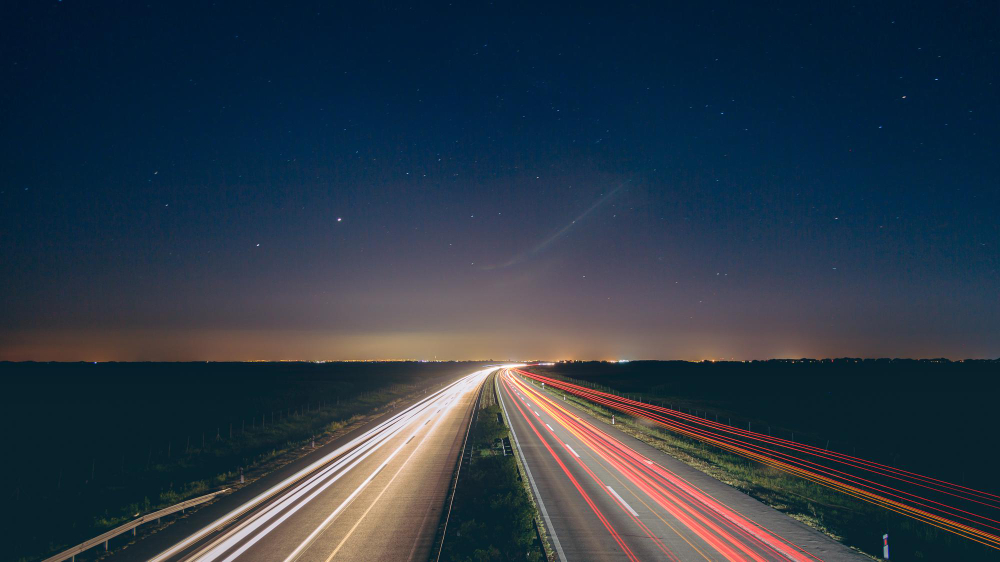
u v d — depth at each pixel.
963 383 86.25
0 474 23.25
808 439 40.75
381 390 70.75
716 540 13.05
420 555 12.32
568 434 31.98
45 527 15.61
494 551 12.30
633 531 13.74
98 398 56.88
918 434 45.22
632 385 85.56
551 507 16.09
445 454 25.78
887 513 18.38
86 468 24.44
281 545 12.98
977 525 18.92
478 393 66.50
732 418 51.09
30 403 51.91
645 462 23.41
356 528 14.35
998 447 40.25
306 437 33.47
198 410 47.06
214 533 14.00
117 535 13.41
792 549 12.46
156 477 23.23
